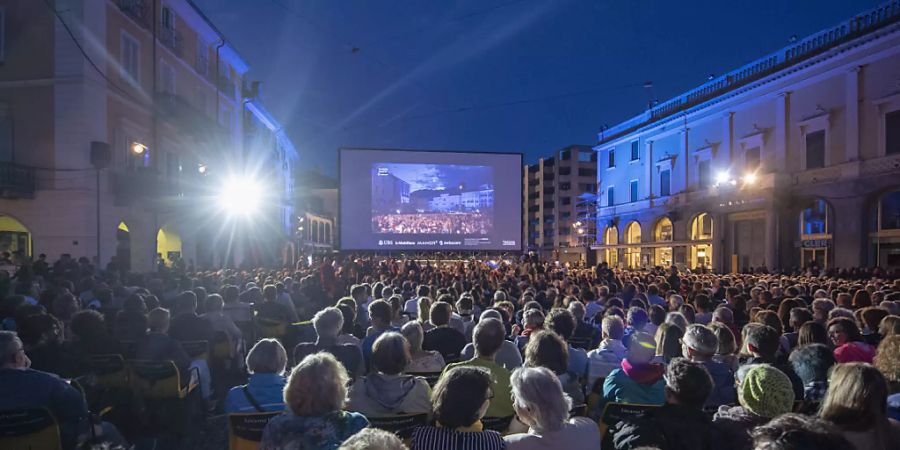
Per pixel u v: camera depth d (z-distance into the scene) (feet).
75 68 62.23
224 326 26.45
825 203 85.20
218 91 100.22
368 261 75.87
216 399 23.45
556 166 256.52
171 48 81.56
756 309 25.73
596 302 33.81
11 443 11.66
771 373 10.13
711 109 107.45
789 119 91.15
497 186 86.07
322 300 44.60
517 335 24.64
